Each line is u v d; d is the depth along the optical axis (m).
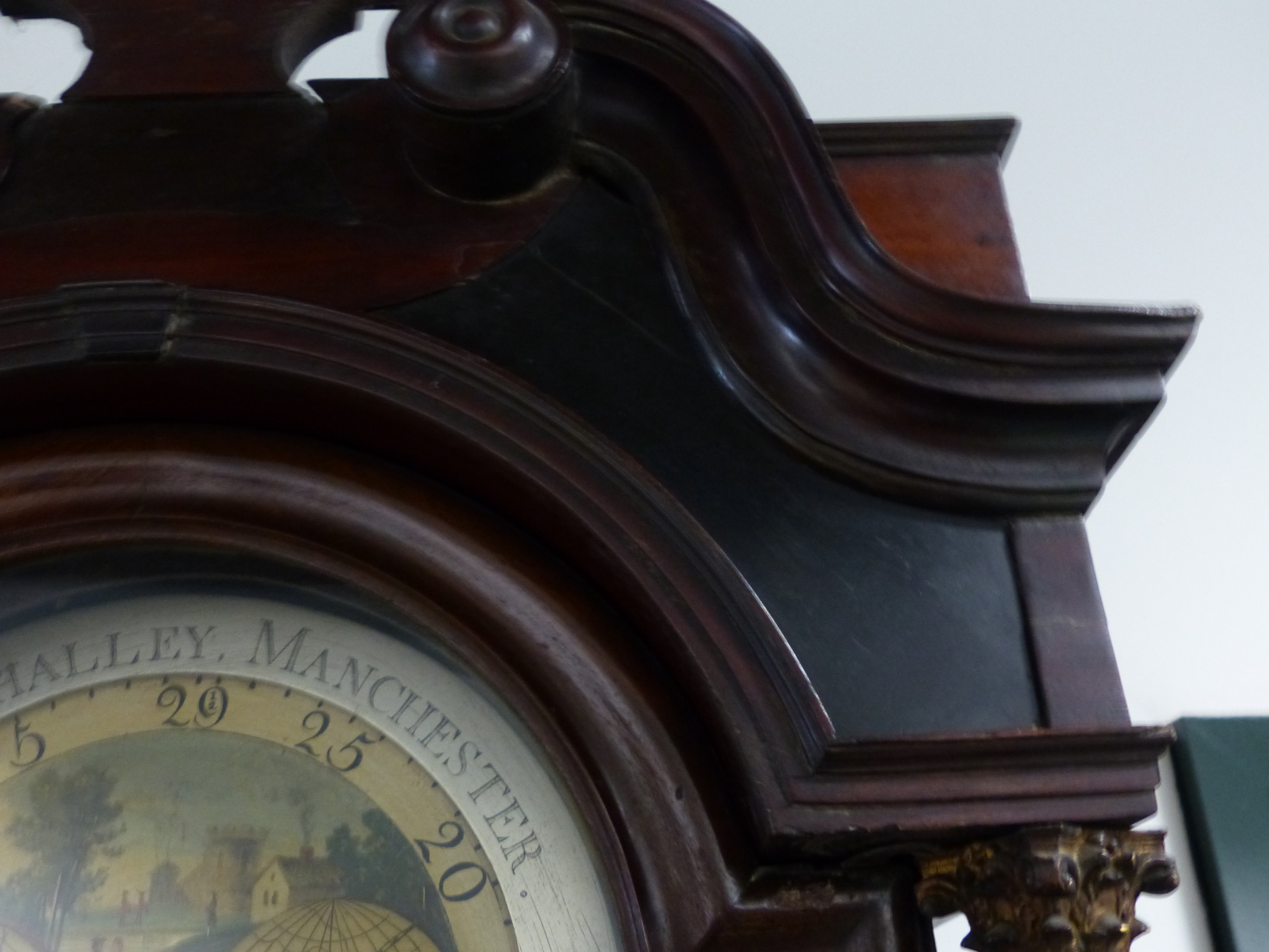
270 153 0.73
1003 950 0.65
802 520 0.69
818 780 0.65
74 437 0.71
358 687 0.70
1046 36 1.16
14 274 0.71
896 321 0.70
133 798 0.69
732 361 0.71
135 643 0.70
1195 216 1.09
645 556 0.68
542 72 0.70
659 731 0.67
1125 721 0.67
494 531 0.70
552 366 0.71
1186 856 0.94
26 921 0.67
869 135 0.75
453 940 0.67
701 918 0.65
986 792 0.65
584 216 0.73
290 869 0.68
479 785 0.68
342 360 0.69
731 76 0.72
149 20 0.76
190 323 0.70
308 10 0.76
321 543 0.69
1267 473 1.03
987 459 0.70
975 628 0.68
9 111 0.74
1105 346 0.70
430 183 0.73
